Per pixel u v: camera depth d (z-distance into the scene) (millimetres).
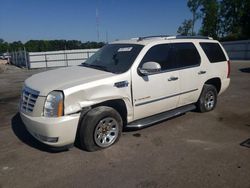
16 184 3545
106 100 4367
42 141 4188
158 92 5098
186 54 5723
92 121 4266
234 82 11688
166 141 4855
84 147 4391
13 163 4125
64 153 4398
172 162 4043
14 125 6016
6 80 16891
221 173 3697
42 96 4055
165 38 5457
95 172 3791
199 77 5961
